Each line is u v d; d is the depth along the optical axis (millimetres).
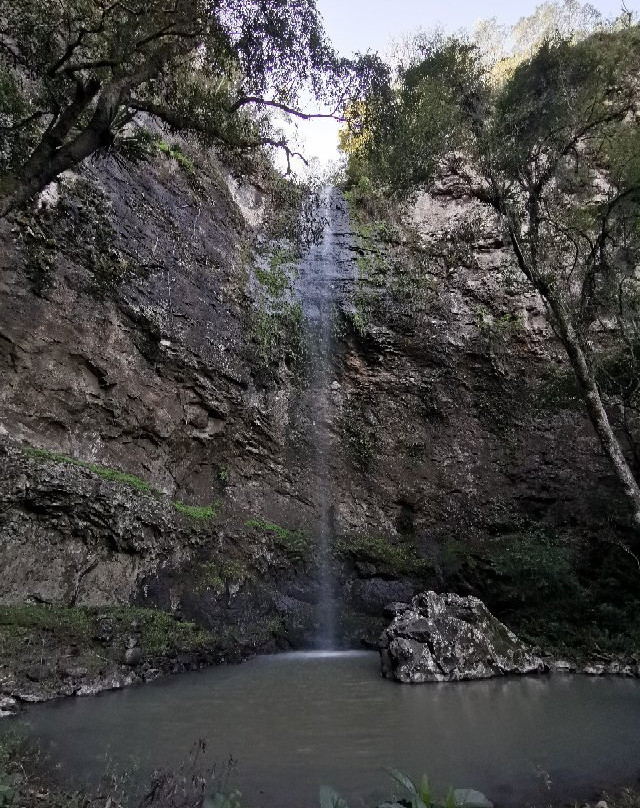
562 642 10000
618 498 13711
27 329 9367
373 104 8031
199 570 10922
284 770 4137
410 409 16031
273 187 16781
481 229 17156
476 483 15469
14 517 8016
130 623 8344
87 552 8859
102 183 11430
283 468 14398
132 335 11391
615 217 8875
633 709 6086
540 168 8414
